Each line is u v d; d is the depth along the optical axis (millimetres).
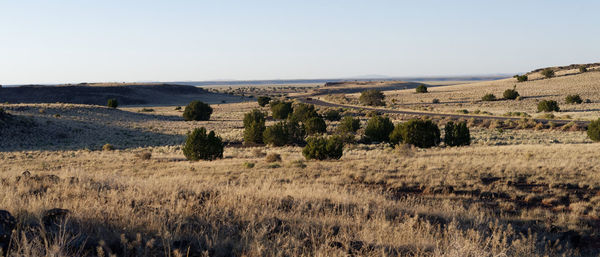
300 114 77125
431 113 88438
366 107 114500
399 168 19594
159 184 9227
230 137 57062
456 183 15555
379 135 47562
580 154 24469
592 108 88312
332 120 82875
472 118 73125
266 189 9750
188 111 91375
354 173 18219
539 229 9336
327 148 26453
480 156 25266
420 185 15203
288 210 7750
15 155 38781
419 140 37469
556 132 53844
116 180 10211
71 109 85250
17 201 5613
